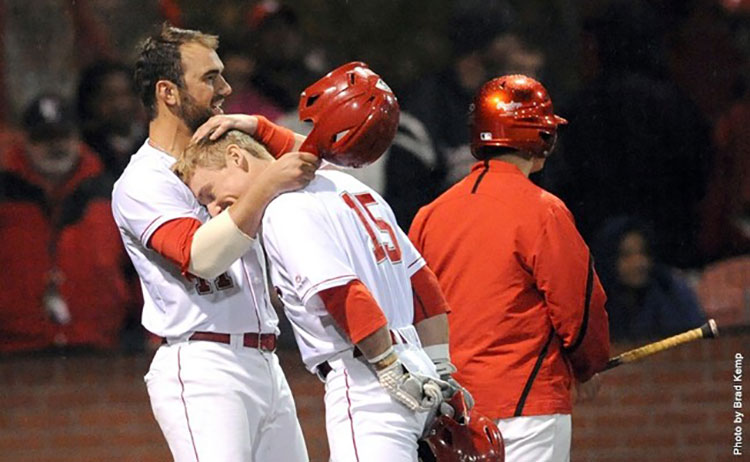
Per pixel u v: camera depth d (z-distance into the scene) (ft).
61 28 107.86
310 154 50.21
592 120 99.60
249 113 98.73
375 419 50.24
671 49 104.32
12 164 93.91
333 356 50.90
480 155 61.52
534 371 58.85
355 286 49.03
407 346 51.21
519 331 59.00
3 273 92.94
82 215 94.12
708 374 95.91
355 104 49.90
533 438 58.70
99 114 96.27
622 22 102.83
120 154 96.63
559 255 58.13
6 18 106.52
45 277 93.45
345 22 116.06
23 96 106.22
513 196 59.41
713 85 104.17
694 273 99.81
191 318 53.93
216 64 55.62
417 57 116.47
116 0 109.29
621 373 95.66
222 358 53.93
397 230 53.01
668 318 95.96
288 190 50.47
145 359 94.32
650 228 98.68
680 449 95.50
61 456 93.04
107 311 94.27
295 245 49.34
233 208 50.67
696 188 100.48
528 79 61.05
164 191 53.52
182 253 51.57
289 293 50.78
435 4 117.08
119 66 97.40
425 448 53.62
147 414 93.76
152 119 55.67
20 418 92.84
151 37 56.03
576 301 58.18
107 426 93.50
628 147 99.45
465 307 59.57
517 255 58.85
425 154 96.68
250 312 54.70
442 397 50.31
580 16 106.52
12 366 93.09
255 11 102.47
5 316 92.99
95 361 93.81
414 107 98.07
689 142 99.96
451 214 60.39
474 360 59.26
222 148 52.65
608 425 95.45
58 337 93.61
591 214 99.04
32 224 93.30
